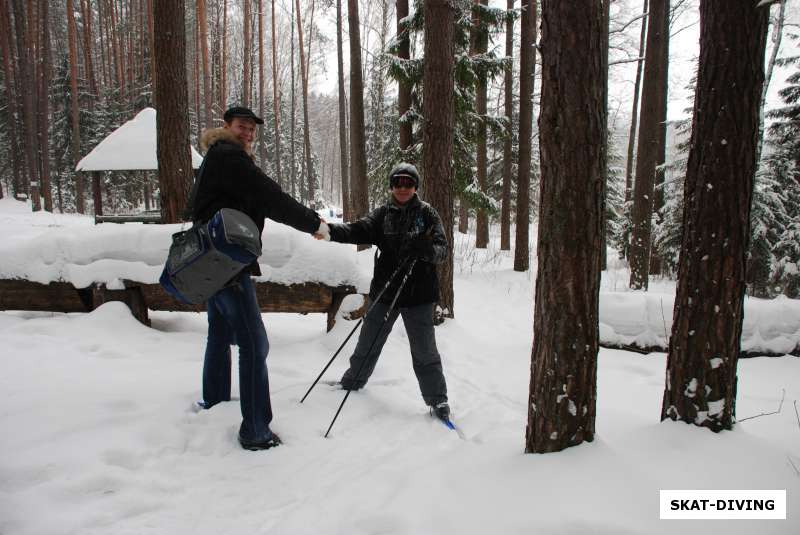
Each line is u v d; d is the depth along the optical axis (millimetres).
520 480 2090
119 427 2633
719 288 2328
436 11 5727
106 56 34844
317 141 66312
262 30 23641
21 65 21656
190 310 4543
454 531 1860
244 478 2352
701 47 2391
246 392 2592
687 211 2461
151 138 11477
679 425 2420
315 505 2152
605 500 1896
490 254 14648
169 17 5801
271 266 4391
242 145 2662
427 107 5891
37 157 26078
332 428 2967
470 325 6758
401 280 3312
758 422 3176
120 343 4098
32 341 3939
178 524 1981
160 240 4461
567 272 2178
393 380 3889
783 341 4691
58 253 4406
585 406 2268
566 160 2107
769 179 12203
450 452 2602
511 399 3824
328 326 4648
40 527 1849
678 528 1725
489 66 9531
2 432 2492
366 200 12523
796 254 11320
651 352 4902
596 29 2039
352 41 12062
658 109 10406
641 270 10578
